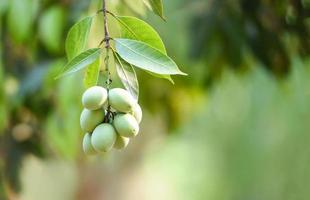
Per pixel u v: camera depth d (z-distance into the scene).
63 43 4.52
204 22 4.80
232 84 7.12
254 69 5.60
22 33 4.29
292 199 8.23
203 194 11.20
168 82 5.61
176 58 5.48
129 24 2.58
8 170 5.29
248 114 7.71
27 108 4.98
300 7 4.12
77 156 5.53
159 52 2.43
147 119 7.69
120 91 2.42
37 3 4.28
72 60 2.43
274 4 4.32
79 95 4.31
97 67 2.48
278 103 6.93
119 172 8.27
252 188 8.85
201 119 8.57
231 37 4.66
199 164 11.09
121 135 2.43
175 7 4.97
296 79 5.32
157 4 2.66
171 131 6.05
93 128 2.43
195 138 9.65
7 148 5.28
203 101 6.14
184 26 5.24
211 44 4.88
